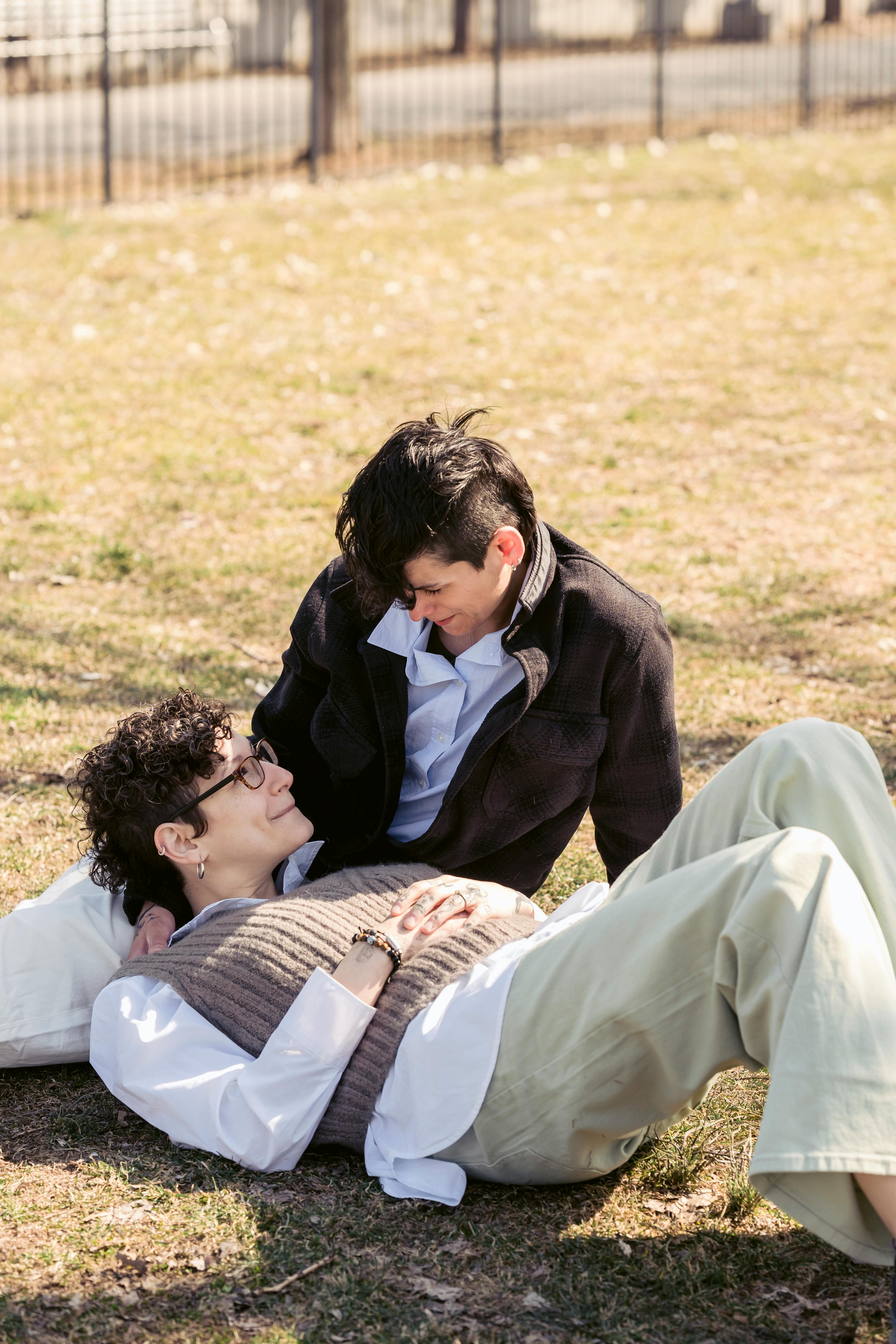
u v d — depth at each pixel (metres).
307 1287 2.27
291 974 2.61
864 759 2.41
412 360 9.11
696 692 5.05
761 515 6.77
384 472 2.51
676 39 29.55
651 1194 2.54
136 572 6.14
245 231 12.27
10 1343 2.13
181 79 23.06
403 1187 2.51
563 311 10.17
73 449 7.59
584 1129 2.38
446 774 2.88
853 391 8.47
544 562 2.71
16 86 22.12
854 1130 2.01
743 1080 2.93
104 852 2.88
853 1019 2.04
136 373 8.84
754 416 8.12
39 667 5.17
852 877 2.16
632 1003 2.25
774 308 10.20
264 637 5.50
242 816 2.78
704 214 12.95
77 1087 2.90
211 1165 2.59
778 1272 2.32
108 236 12.08
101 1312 2.21
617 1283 2.29
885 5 34.12
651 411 8.20
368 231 12.27
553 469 7.38
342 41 15.59
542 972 2.38
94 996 2.90
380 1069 2.53
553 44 29.19
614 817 2.98
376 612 2.78
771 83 22.72
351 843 2.96
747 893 2.13
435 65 24.95
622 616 2.73
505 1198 2.52
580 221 12.71
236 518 6.77
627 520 6.70
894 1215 2.03
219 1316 2.20
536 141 17.02
